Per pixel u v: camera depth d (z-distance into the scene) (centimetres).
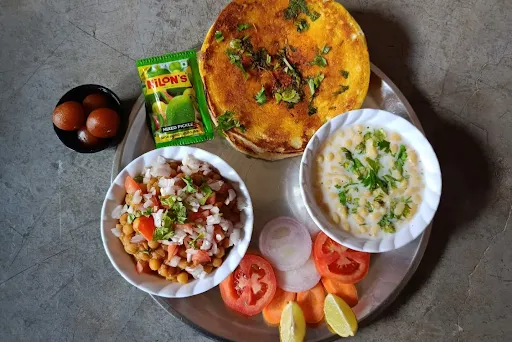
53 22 59
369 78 52
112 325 57
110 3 59
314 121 52
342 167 50
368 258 52
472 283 58
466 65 59
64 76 59
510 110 59
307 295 53
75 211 58
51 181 58
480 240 58
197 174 49
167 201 46
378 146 50
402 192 50
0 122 58
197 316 51
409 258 53
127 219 48
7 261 58
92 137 53
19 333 57
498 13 60
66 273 58
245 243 48
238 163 54
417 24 59
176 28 59
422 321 58
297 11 51
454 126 59
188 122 53
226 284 52
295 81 52
